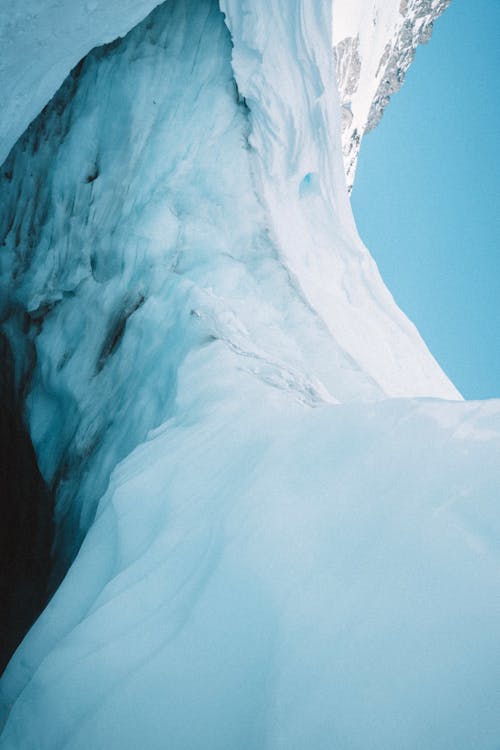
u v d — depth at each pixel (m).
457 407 1.70
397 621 1.09
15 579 6.94
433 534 1.25
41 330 7.31
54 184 7.71
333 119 8.43
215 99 7.31
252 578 1.42
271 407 2.89
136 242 6.61
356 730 0.92
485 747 0.81
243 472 2.07
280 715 1.02
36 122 8.05
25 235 8.05
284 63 7.18
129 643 1.47
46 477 6.29
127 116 7.29
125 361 5.75
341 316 7.48
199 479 2.28
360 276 8.80
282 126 7.38
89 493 4.84
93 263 7.14
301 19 7.03
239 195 6.92
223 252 6.46
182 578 1.67
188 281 5.67
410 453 1.59
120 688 1.31
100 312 6.65
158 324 5.53
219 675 1.24
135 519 2.24
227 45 7.34
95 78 7.62
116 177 7.24
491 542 1.16
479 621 1.00
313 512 1.56
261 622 1.30
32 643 1.92
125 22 4.96
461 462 1.44
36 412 6.96
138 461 2.88
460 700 0.89
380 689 0.97
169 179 6.97
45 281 7.55
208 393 3.60
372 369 7.02
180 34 7.51
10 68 4.66
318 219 8.71
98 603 1.71
